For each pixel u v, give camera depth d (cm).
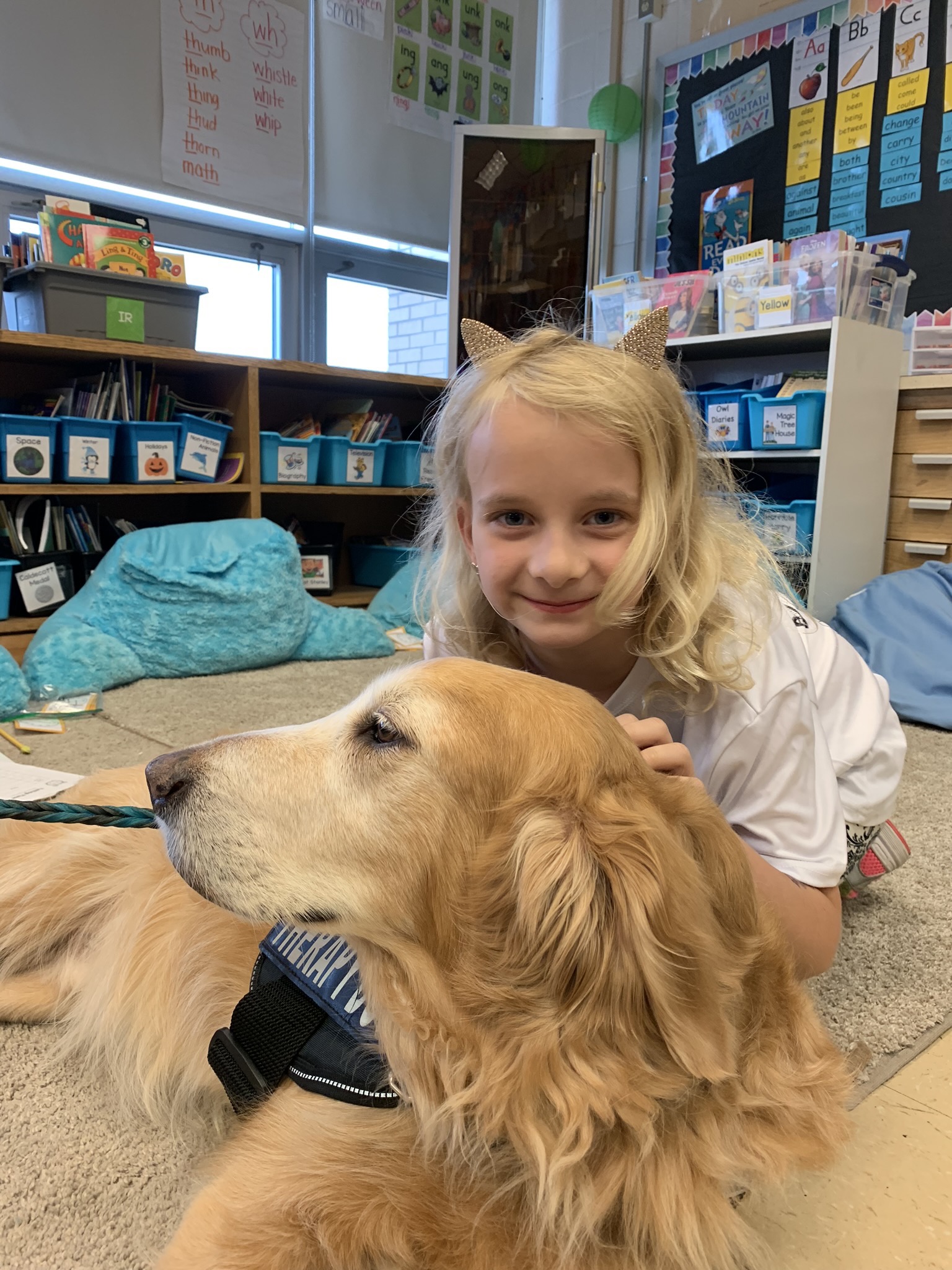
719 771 115
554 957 74
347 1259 73
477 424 114
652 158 454
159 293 319
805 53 390
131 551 299
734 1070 75
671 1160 76
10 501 313
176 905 119
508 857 78
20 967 134
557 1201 73
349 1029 86
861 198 382
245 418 344
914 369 355
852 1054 106
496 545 114
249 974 107
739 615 122
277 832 85
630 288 379
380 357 470
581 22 472
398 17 433
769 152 407
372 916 82
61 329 301
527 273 413
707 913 76
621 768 81
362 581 419
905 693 282
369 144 436
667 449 114
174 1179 94
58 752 221
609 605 109
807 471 365
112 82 354
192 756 90
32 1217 87
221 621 306
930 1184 94
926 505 340
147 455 318
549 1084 74
